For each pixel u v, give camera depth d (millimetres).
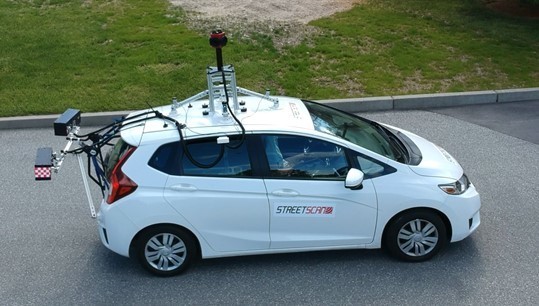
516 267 6188
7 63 12375
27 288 6125
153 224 5969
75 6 14930
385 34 13492
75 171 8867
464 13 14766
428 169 6262
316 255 6477
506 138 9734
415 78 11930
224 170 6004
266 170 6020
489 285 5898
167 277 6199
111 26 13805
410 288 5875
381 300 5711
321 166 6094
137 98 11312
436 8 15039
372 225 6133
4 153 9617
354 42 13156
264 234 6086
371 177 6098
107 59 12531
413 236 6219
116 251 6051
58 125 6367
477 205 6371
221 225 6020
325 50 12797
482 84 11711
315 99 11234
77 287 6117
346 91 11500
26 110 10922
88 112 10914
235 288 5980
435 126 10344
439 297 5727
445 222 6266
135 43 13102
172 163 5980
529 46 13203
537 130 10023
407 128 10281
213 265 6371
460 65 12359
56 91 11516
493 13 14891
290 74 12031
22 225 7391
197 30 13617
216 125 6133
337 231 6137
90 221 7449
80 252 6766
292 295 5836
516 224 7062
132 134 6133
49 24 13945
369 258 6383
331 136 6164
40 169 6082
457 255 6414
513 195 7820
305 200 6012
